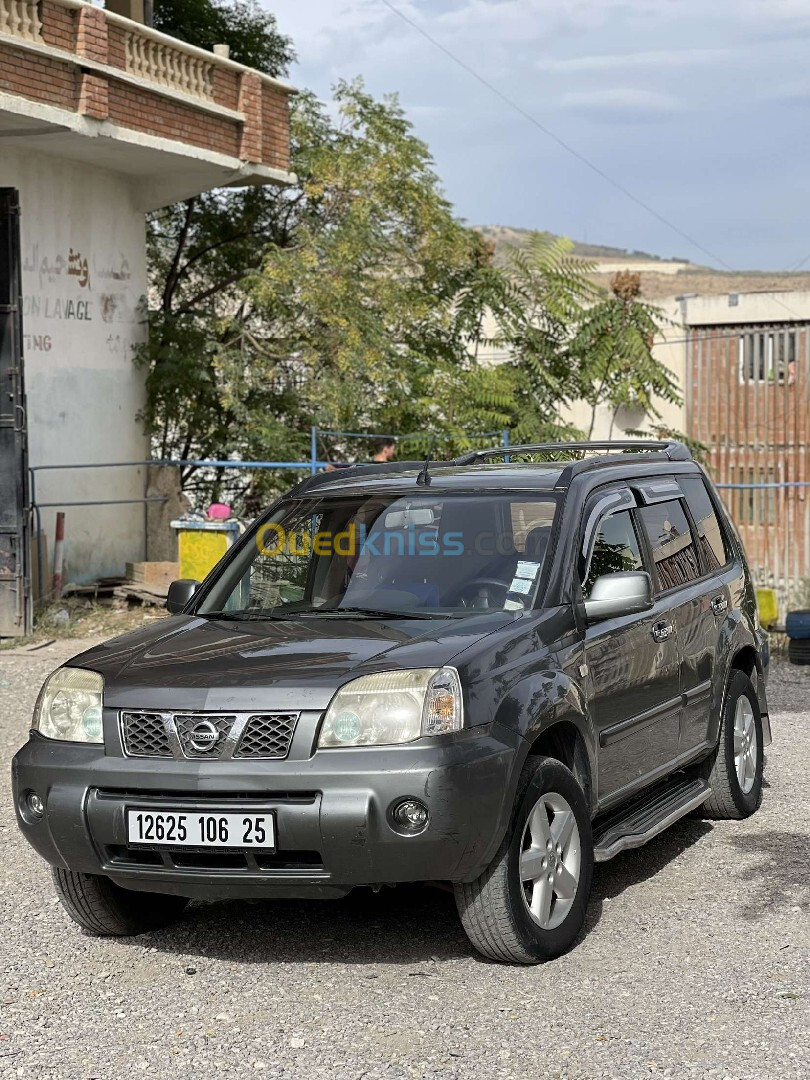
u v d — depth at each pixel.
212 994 4.75
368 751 4.54
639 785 5.88
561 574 5.47
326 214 22.17
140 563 16.16
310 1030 4.41
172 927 5.50
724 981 4.76
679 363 31.64
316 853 4.62
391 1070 4.09
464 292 25.11
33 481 14.93
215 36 23.25
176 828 4.64
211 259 22.77
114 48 15.52
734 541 7.55
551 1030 4.35
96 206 17.31
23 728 9.58
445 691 4.62
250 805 4.57
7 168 15.66
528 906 4.89
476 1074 4.04
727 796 6.90
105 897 5.21
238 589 5.95
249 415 19.45
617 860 6.38
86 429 17.09
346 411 20.08
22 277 15.83
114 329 17.73
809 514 25.03
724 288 97.31
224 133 17.80
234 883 4.64
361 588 5.63
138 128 15.98
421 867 4.54
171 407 18.84
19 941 5.38
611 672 5.57
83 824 4.77
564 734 5.27
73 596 16.08
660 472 6.87
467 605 5.41
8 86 13.97
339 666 4.75
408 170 21.88
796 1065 4.05
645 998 4.61
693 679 6.50
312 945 5.23
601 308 24.77
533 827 4.93
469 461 7.05
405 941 5.24
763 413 30.80
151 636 5.46
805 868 6.14
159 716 4.75
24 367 14.73
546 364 24.97
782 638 13.85
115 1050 4.30
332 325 20.14
